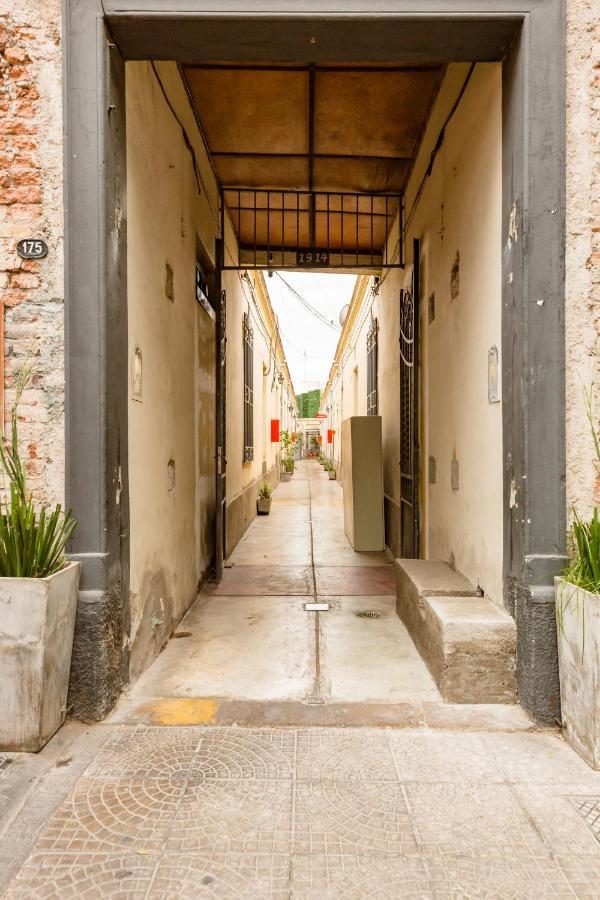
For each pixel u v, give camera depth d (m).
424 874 1.75
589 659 2.30
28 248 2.72
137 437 3.23
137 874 1.74
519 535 2.79
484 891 1.69
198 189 5.11
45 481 2.75
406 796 2.12
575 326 2.75
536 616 2.65
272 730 2.59
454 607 3.10
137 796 2.11
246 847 1.85
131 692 2.99
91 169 2.70
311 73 4.52
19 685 2.34
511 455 2.88
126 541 2.96
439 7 2.71
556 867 1.78
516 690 2.82
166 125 3.92
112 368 2.78
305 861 1.80
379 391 8.84
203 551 5.44
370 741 2.50
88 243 2.70
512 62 2.85
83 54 2.70
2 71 2.72
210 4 2.69
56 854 1.82
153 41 2.85
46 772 2.25
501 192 3.04
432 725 2.63
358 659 3.51
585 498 2.75
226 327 6.65
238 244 8.05
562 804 2.08
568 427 2.76
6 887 1.69
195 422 5.00
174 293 4.17
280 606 4.78
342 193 6.58
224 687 3.07
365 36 2.83
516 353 2.80
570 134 2.75
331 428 29.28
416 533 5.35
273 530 9.18
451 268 4.17
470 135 3.67
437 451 4.64
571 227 2.76
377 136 5.48
